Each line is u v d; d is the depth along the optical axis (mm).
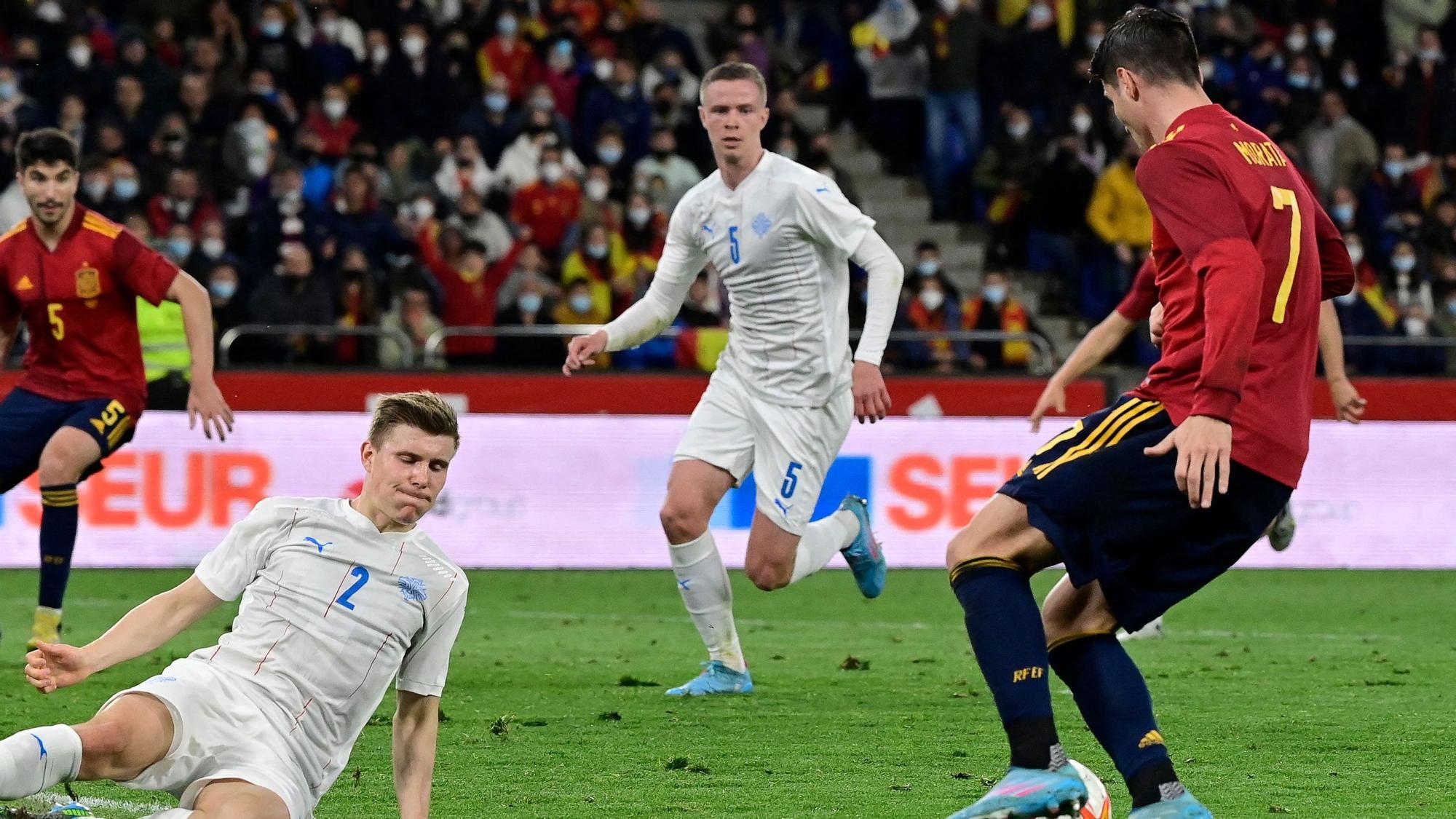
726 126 14047
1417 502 27703
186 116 31062
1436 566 27703
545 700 14008
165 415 24641
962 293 35844
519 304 29891
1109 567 8336
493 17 33719
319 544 8406
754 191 14109
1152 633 19234
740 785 10477
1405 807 9961
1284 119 35906
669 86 33906
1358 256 34219
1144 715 8375
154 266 15516
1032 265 34375
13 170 30578
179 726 7824
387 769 10953
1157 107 8594
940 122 35188
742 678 14500
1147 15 8688
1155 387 8406
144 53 31250
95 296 15461
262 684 8164
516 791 10266
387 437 8383
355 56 32688
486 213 30719
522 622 20016
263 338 28625
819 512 25891
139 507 24547
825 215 14047
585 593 23359
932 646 18078
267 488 24906
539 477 25719
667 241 14812
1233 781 10758
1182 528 8281
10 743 7289
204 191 29984
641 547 26078
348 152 31719
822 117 37688
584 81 33594
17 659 16203
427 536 8625
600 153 32781
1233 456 8156
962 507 26422
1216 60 36031
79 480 15633
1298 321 8305
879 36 37062
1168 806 8055
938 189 35469
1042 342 27078
